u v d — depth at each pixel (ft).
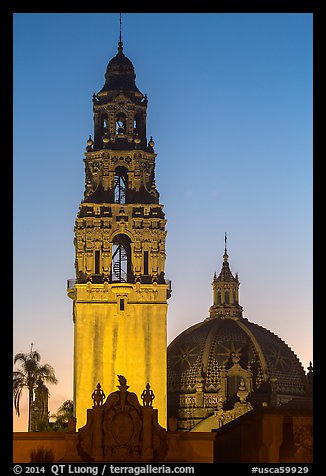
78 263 561.43
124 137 585.63
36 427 531.09
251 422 323.57
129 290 554.46
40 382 534.37
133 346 551.18
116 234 565.12
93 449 332.19
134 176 577.84
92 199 571.28
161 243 567.18
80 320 552.00
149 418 335.67
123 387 337.52
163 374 550.36
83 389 545.85
